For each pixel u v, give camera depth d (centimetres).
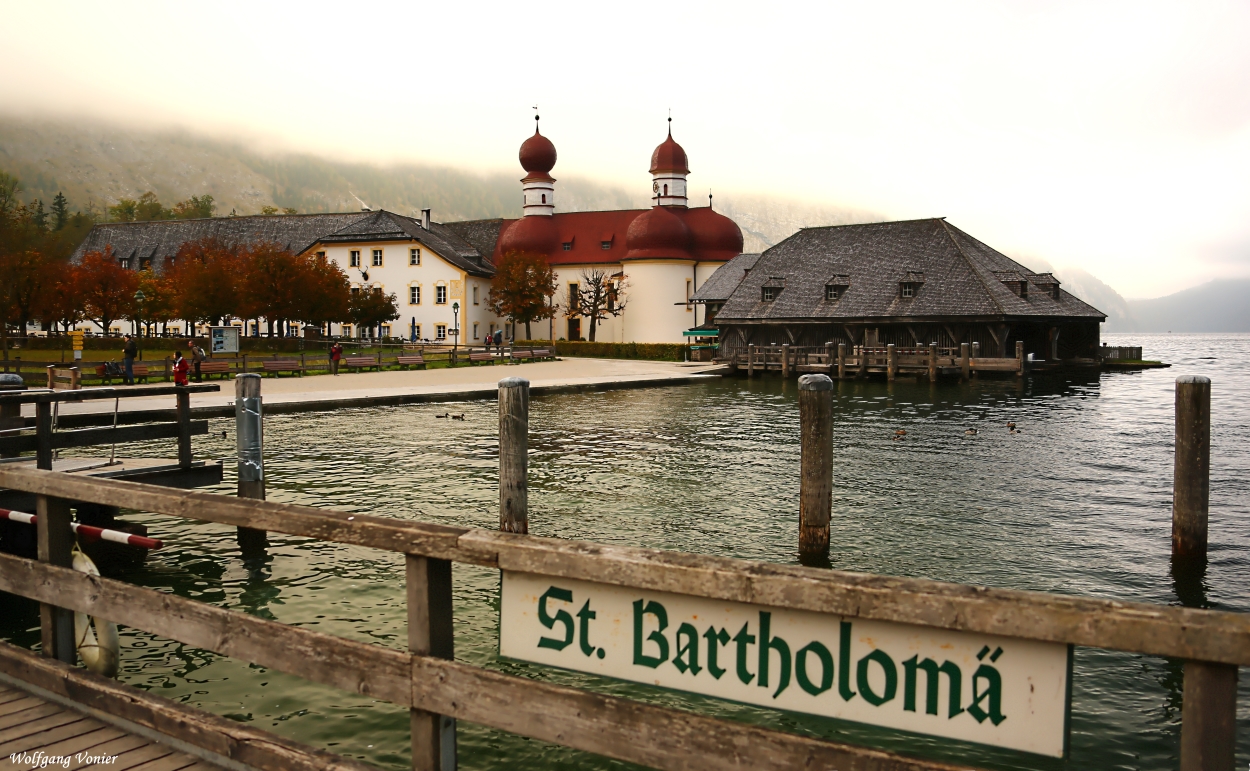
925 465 1908
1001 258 5797
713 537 1273
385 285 7700
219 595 974
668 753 307
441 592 361
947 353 4900
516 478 1013
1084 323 5609
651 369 5081
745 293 6062
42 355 5178
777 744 288
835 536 1291
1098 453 2078
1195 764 245
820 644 286
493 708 340
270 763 400
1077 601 255
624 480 1708
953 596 263
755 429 2494
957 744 670
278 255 6059
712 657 301
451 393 3070
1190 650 240
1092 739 673
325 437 2191
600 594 319
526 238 8519
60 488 512
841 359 4728
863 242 5925
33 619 897
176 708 450
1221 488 1675
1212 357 9362
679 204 8381
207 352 5544
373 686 371
